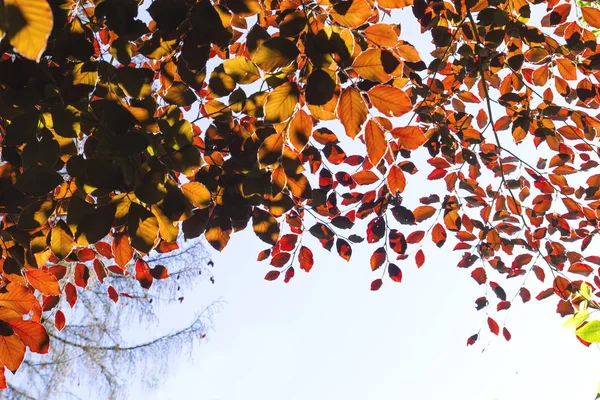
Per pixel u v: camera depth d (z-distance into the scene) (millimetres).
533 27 2439
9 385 4949
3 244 2074
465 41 2652
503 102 2607
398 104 1729
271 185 2008
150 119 1823
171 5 1798
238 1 1815
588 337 1485
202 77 1963
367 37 1754
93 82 1793
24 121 1788
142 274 2443
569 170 2811
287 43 1700
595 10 2395
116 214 1807
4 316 1897
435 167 3004
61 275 2412
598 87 2473
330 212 2582
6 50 1694
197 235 2064
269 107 1743
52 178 1791
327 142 2367
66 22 1763
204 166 2061
